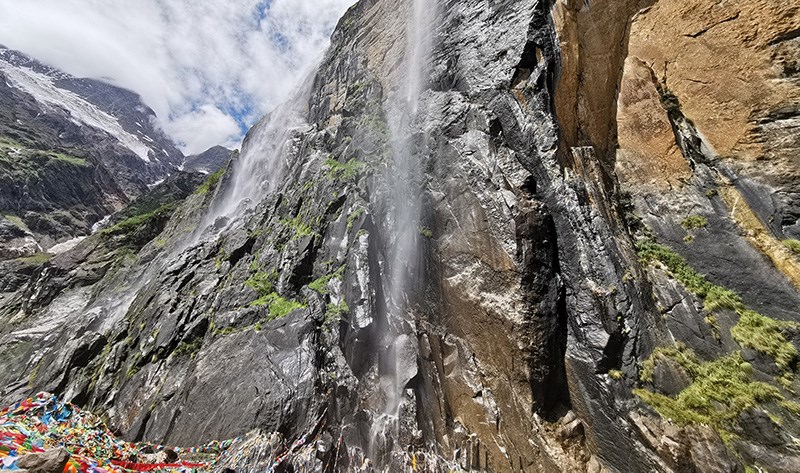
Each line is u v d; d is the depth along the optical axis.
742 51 7.27
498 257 8.43
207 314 12.06
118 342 12.93
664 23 8.51
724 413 5.76
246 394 8.77
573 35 9.73
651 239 7.98
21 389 12.59
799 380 5.51
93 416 9.91
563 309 7.87
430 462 7.79
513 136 9.73
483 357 8.43
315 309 10.59
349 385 9.05
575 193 8.32
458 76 12.20
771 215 6.61
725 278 6.82
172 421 9.22
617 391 6.71
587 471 6.57
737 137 7.27
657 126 8.41
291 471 7.22
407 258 10.88
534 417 7.25
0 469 4.23
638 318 6.98
